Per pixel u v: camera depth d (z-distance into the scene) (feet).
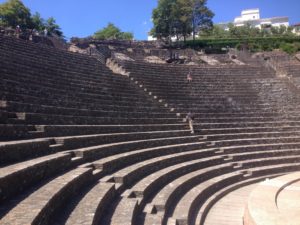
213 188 43.68
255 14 406.62
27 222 16.31
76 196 24.98
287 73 98.53
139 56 117.60
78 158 31.68
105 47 117.08
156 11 184.85
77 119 41.57
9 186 20.03
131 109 57.11
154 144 48.78
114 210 25.50
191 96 76.38
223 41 162.20
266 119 72.95
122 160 37.27
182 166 44.52
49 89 45.39
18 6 158.20
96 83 59.26
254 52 138.51
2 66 42.57
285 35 184.24
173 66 91.61
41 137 32.63
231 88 85.40
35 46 61.00
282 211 30.32
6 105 32.73
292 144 64.08
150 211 28.96
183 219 30.42
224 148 57.57
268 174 55.01
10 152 24.16
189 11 177.99
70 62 64.03
